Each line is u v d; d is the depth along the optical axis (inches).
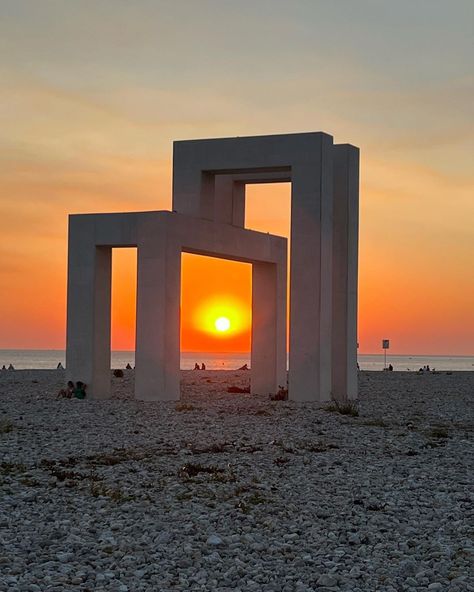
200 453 721.6
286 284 1374.3
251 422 932.6
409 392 1448.1
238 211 1323.8
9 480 588.4
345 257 1285.7
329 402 1190.3
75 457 690.2
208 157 1235.9
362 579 386.6
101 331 1232.2
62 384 1535.4
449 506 532.1
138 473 624.1
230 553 423.2
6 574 381.1
